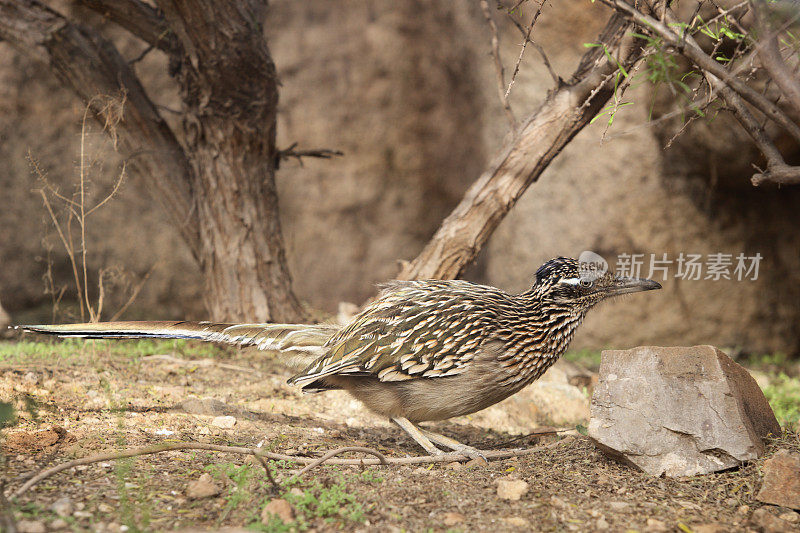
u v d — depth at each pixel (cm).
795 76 538
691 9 1053
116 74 1162
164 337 754
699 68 615
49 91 1564
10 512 473
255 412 859
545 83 1686
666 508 540
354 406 948
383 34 1938
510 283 1812
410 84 1962
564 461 670
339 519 510
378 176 1956
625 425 648
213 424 769
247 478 579
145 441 674
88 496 518
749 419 643
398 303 752
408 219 1983
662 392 653
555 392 1103
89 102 1102
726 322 1606
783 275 1602
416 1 1958
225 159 1167
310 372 730
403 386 724
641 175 1584
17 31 1111
